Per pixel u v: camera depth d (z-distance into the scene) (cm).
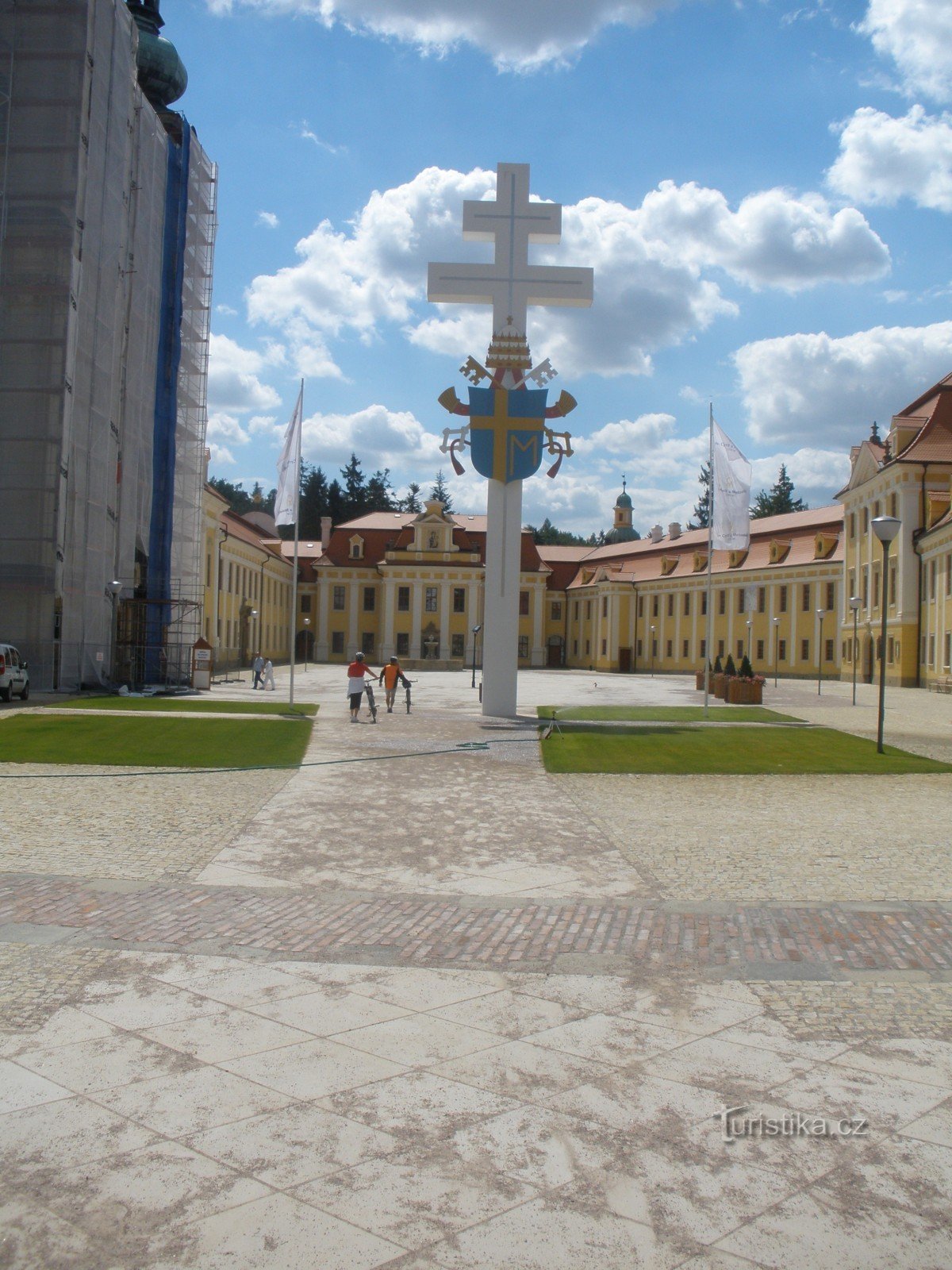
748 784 1772
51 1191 440
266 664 4397
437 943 797
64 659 3481
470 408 2939
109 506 3916
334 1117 508
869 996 687
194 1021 627
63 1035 603
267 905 905
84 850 1124
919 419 5619
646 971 734
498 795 1573
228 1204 431
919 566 5309
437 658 9144
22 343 3350
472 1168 462
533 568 9888
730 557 8125
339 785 1639
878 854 1171
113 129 3688
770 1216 429
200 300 4822
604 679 6762
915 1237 417
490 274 2956
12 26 3403
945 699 4338
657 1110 520
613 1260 398
